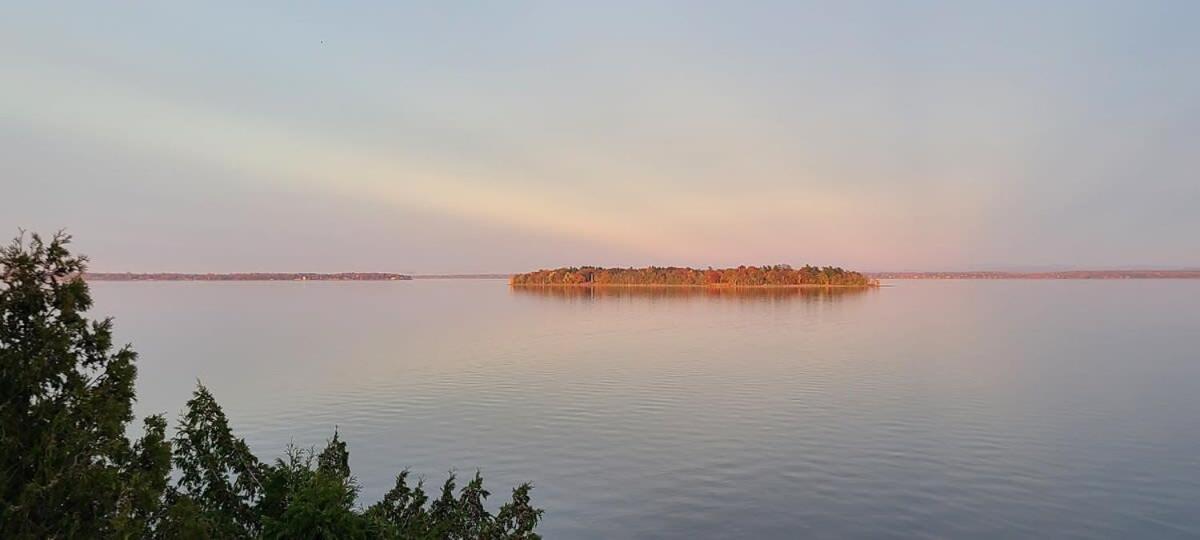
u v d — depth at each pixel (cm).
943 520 2667
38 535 919
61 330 1006
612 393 5422
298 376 6247
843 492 2984
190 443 1384
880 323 12294
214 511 1300
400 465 3481
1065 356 7531
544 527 2652
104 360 1088
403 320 13488
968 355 7700
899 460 3447
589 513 2789
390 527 1266
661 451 3666
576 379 6106
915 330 10850
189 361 7238
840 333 10456
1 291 984
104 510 998
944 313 14950
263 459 3541
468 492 1602
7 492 933
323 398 5188
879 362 7150
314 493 1157
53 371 989
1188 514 2703
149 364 7012
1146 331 10450
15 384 952
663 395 5319
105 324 1088
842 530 2588
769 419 4422
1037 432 4006
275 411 4722
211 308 17500
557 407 4869
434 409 4803
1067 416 4447
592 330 11194
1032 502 2845
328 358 7544
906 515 2720
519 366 6931
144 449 1115
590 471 3334
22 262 996
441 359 7500
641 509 2820
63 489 936
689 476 3231
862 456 3525
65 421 956
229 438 1425
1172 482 3081
